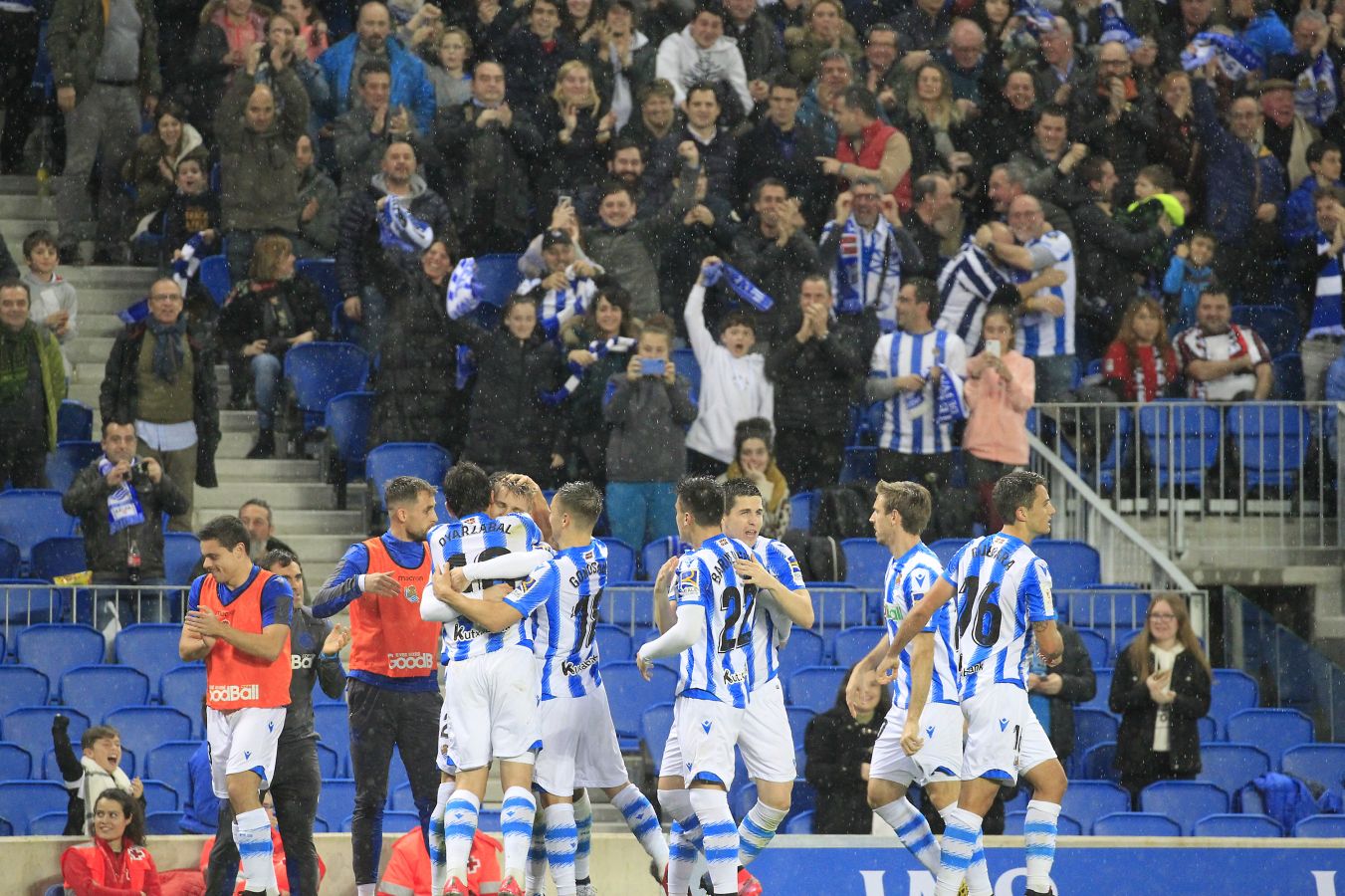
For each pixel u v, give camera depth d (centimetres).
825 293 5912
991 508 5850
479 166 6412
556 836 3519
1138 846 4250
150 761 4828
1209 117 6831
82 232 6794
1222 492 6097
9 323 5822
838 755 4597
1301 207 6844
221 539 3653
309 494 6022
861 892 4166
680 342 6369
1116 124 6750
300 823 3797
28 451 5884
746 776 4809
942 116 6656
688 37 6644
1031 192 6419
